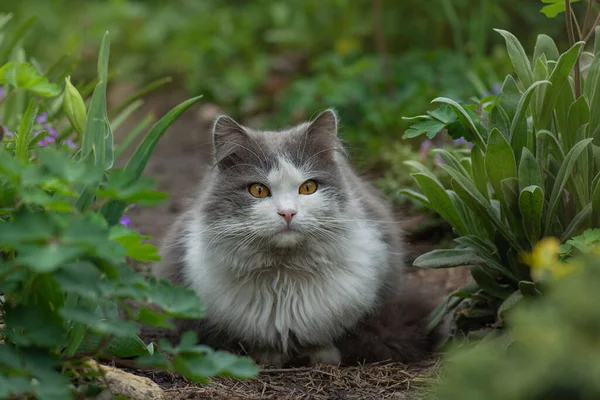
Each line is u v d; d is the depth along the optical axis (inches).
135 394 185.3
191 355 154.9
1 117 290.5
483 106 226.7
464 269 294.2
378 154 369.1
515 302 209.6
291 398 202.2
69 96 202.8
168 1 646.5
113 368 193.5
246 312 231.3
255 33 572.7
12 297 173.2
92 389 167.6
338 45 492.4
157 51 595.8
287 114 426.0
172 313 153.7
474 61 410.6
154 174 410.9
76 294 170.6
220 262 230.1
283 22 548.1
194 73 543.2
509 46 220.8
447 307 241.1
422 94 402.9
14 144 227.5
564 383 115.0
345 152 282.2
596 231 189.9
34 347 158.7
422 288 265.6
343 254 232.1
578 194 218.5
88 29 612.1
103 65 195.6
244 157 233.1
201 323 236.2
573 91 223.9
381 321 240.1
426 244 312.2
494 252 227.1
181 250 248.4
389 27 490.6
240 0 623.8
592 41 387.5
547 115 214.1
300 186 229.6
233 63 542.0
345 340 238.4
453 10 452.1
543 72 215.0
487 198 224.8
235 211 227.3
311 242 226.7
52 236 142.4
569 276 130.6
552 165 221.8
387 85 424.8
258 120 470.0
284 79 507.5
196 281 235.0
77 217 152.6
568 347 113.4
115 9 610.5
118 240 155.1
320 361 233.6
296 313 231.1
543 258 163.6
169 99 542.3
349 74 425.1
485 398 120.0
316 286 231.3
